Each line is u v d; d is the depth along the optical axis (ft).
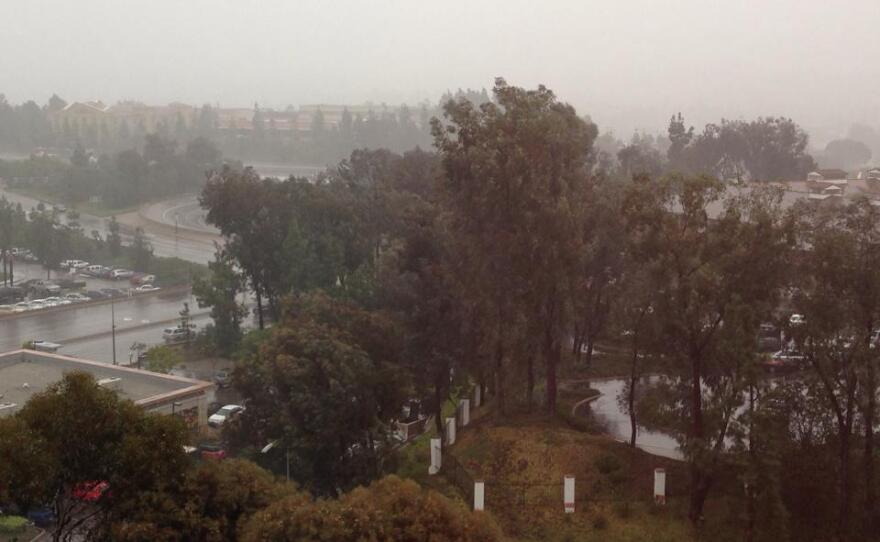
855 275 93.09
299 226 227.20
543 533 102.47
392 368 126.31
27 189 488.02
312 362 121.90
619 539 99.71
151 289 304.09
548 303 126.11
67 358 182.70
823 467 99.50
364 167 300.81
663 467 110.73
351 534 73.67
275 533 74.59
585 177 131.34
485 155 118.93
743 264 97.76
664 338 106.73
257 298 232.73
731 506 103.09
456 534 77.10
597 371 157.99
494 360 135.44
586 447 115.55
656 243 101.50
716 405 99.76
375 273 190.39
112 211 441.68
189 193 485.56
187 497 79.82
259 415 125.39
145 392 166.81
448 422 136.87
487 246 123.85
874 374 93.45
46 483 72.64
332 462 123.24
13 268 332.19
